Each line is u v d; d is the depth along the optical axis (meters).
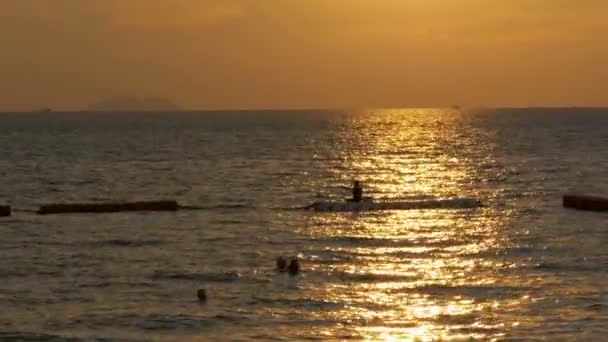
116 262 66.50
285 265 63.00
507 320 49.53
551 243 73.19
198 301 54.28
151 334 47.81
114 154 193.50
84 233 79.56
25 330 48.53
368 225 83.69
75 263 66.19
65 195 116.88
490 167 153.25
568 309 51.56
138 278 60.78
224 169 153.50
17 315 51.47
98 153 197.38
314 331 47.81
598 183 125.19
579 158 169.38
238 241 75.31
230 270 63.00
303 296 55.03
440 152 194.12
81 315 51.38
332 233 79.12
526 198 106.62
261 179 135.25
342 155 187.25
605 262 64.88
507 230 80.25
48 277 61.41
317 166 158.75
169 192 118.75
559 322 48.97
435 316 50.38
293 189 120.81
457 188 120.50
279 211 94.81
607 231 79.12
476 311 51.34
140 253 70.12
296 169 152.62
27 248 72.44
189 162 169.62
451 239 75.50
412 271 62.12
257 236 77.94
